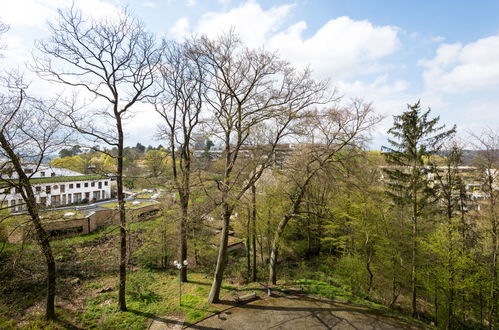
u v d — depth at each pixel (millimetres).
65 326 10852
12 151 9703
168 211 18844
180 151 15734
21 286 14234
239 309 12805
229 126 12938
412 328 11758
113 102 11164
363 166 19125
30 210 10398
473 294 15250
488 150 13680
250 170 14344
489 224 15055
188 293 14555
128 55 11172
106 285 15742
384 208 17453
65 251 21172
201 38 11383
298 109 13344
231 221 20266
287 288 15383
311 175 15359
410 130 15336
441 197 16094
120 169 11648
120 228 11992
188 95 14648
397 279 16656
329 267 20531
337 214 18547
